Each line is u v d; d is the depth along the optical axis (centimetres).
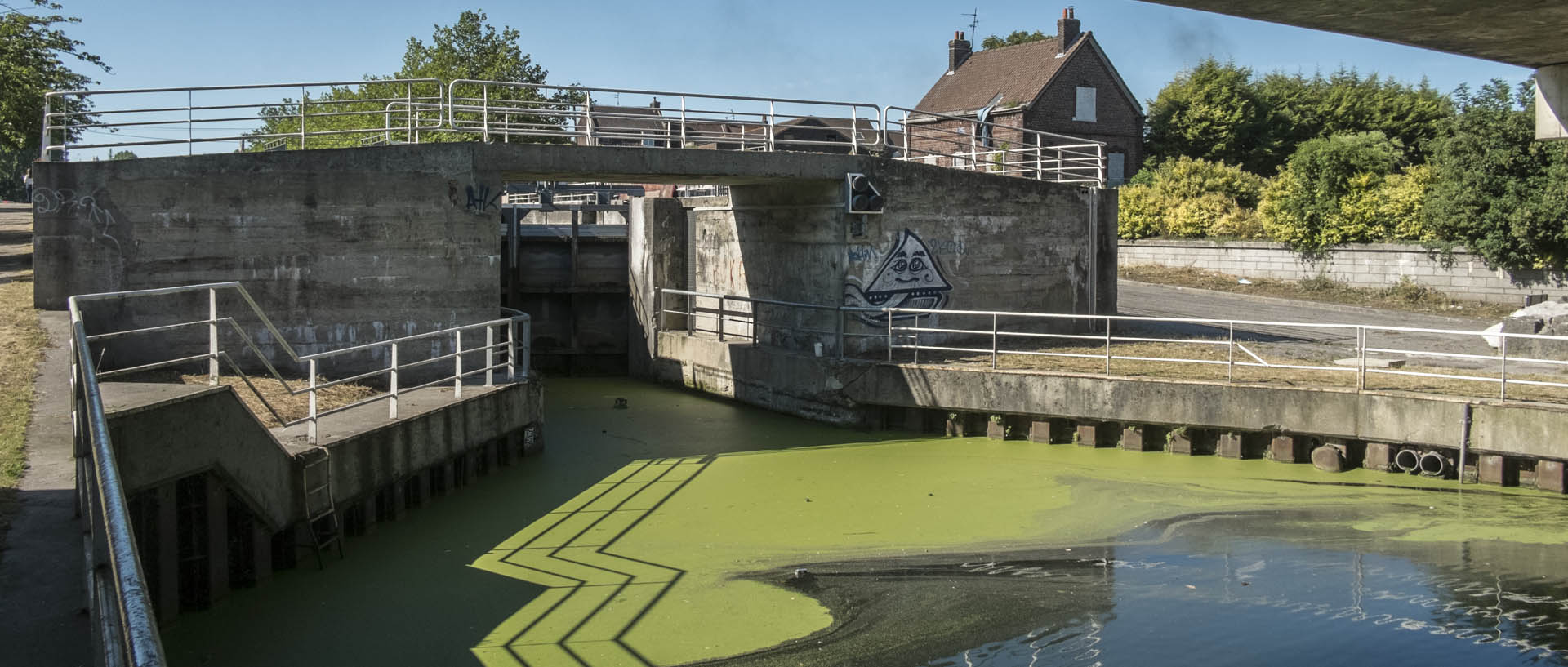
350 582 1178
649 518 1452
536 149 1791
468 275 1764
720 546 1348
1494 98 3145
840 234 2039
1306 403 1697
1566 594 1195
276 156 1706
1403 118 5516
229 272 1706
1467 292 3177
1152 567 1298
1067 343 2280
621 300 2705
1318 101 5588
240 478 1068
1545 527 1414
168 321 1694
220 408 1029
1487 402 1559
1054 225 2381
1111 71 5156
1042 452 1844
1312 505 1532
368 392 1602
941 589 1218
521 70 4438
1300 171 3534
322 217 1722
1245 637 1092
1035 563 1307
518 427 1716
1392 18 1344
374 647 1021
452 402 1510
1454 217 3144
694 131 1983
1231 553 1343
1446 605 1170
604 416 2145
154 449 938
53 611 649
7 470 927
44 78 2778
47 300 1695
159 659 239
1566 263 3002
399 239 1741
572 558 1289
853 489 1614
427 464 1434
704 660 1024
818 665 1018
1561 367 1895
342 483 1247
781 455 1822
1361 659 1041
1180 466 1744
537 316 2667
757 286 2314
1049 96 5019
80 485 754
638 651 1038
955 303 2208
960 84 5609
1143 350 2155
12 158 10150
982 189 2231
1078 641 1082
